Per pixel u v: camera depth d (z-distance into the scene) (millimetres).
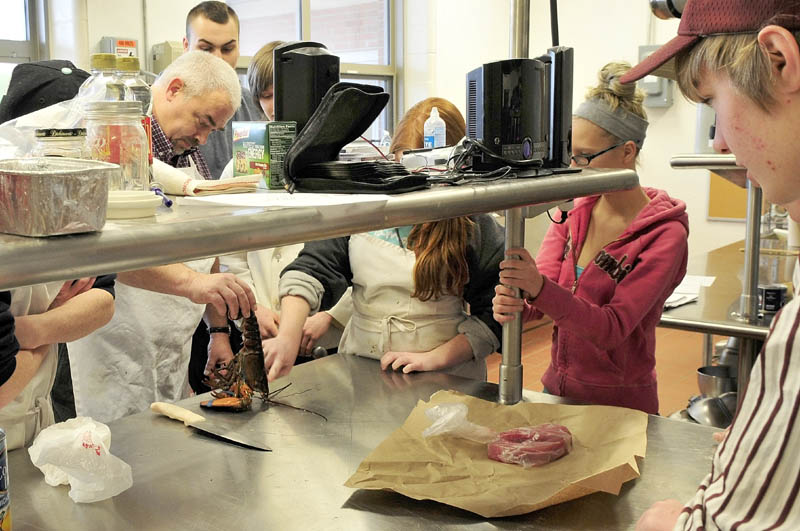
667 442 1385
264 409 1545
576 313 1602
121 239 713
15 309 1348
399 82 5734
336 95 1058
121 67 1149
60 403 2305
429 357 1810
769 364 716
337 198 953
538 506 1108
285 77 1200
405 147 1873
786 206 791
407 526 1096
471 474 1203
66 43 3703
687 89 853
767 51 720
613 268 1747
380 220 938
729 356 2645
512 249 1569
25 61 3791
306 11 5070
